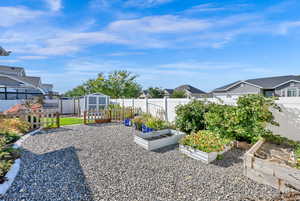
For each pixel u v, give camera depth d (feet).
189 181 10.05
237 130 15.78
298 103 14.40
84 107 42.68
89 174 10.72
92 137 20.27
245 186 9.50
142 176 10.62
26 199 7.94
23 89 54.60
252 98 15.98
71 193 8.55
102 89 74.33
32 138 19.20
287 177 8.86
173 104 26.91
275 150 13.03
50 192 8.57
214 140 14.55
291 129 14.88
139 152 15.20
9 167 10.80
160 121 22.04
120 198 8.25
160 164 12.60
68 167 11.64
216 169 11.78
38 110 25.39
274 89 68.39
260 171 9.92
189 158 13.92
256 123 15.16
